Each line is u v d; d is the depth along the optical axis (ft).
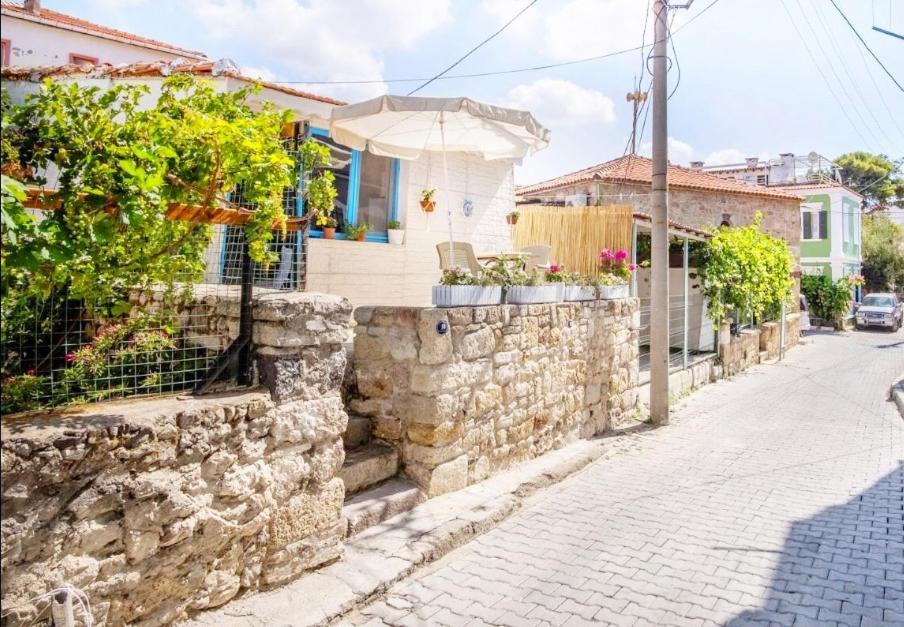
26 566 8.54
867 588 13.71
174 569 10.56
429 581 14.06
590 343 27.45
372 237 29.96
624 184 61.52
